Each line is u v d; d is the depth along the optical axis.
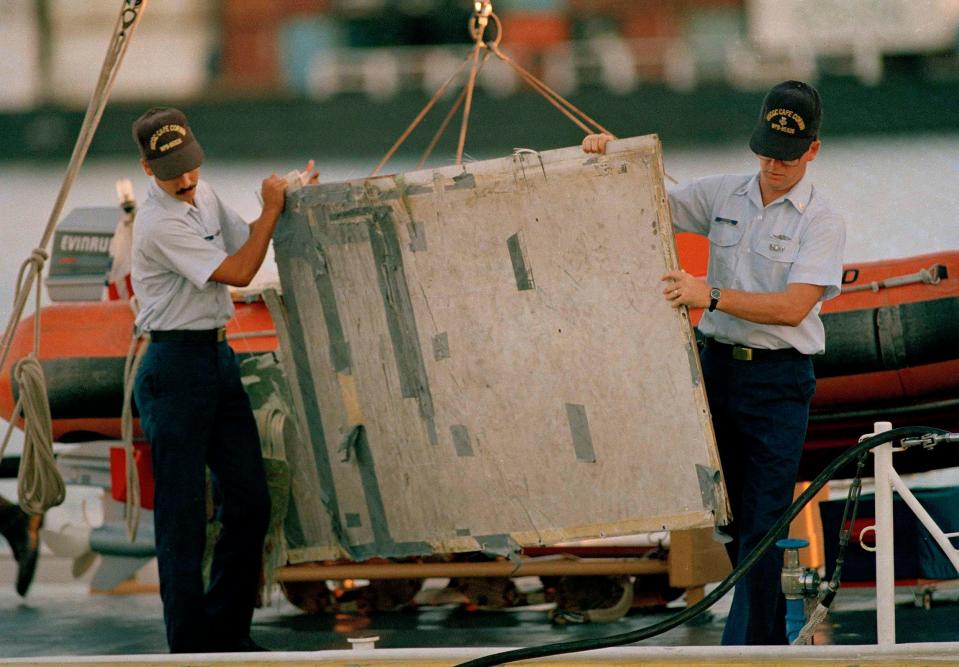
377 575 16.52
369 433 14.44
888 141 75.19
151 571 20.77
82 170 80.69
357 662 11.68
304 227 14.21
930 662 10.88
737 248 13.30
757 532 12.95
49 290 20.16
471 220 13.33
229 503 14.40
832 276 12.81
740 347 13.20
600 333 13.05
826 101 78.50
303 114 82.88
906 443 11.30
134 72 98.00
